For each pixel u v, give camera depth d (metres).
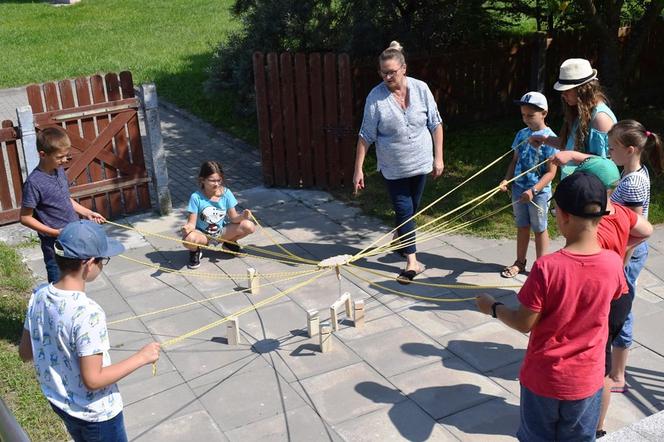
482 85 12.45
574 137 5.45
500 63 12.48
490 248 7.66
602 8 11.43
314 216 8.85
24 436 2.52
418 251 7.64
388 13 11.47
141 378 5.57
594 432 3.75
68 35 22.94
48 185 5.47
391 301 6.63
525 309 3.49
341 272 7.23
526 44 12.57
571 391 3.54
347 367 5.62
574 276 3.41
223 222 7.66
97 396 3.56
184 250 7.92
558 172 9.41
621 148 4.48
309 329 6.05
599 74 12.71
